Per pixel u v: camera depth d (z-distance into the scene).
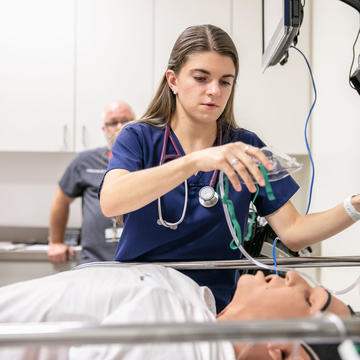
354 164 1.84
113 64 2.59
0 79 2.61
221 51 1.07
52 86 2.60
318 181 2.35
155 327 0.51
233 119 1.30
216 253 1.19
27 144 2.61
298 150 2.58
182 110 1.23
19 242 2.77
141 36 2.58
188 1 2.57
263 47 1.39
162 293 0.82
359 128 1.77
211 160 0.84
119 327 0.51
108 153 2.41
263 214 1.25
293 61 2.57
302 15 1.02
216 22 2.58
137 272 0.95
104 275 0.93
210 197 1.14
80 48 2.60
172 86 1.20
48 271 2.55
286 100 2.58
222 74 1.08
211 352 0.73
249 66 2.58
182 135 1.25
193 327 0.51
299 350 0.80
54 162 2.92
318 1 2.38
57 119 2.61
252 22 2.57
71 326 0.52
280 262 1.10
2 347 0.51
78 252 2.49
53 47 2.60
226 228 1.17
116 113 2.35
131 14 2.58
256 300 0.86
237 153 0.81
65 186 2.45
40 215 2.92
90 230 2.32
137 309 0.77
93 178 2.39
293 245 1.20
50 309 0.84
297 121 2.58
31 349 0.79
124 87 2.59
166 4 2.57
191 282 0.93
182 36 1.13
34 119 2.61
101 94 2.60
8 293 0.88
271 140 2.59
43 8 2.60
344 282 1.93
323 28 2.28
